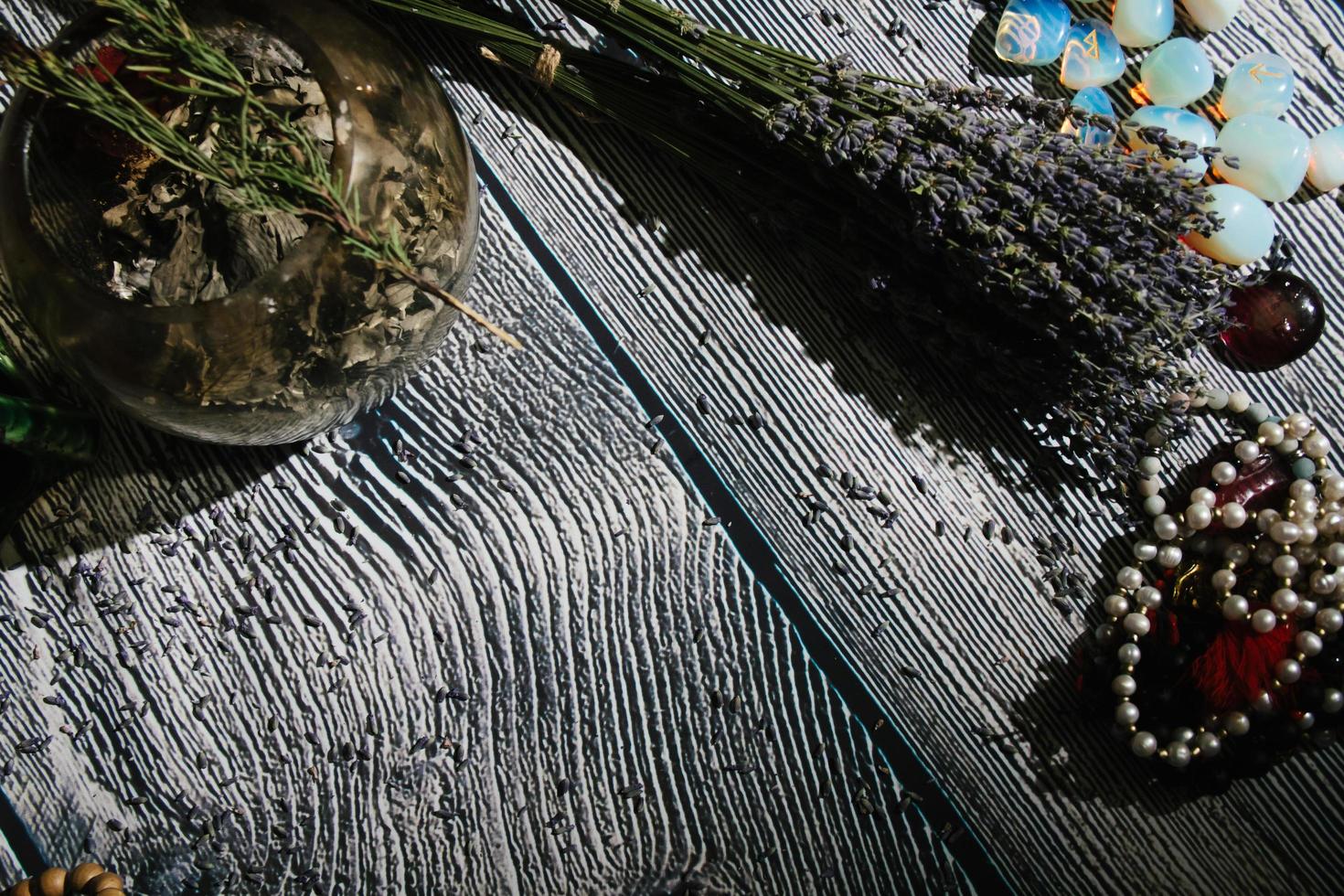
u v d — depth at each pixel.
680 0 1.01
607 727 1.01
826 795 1.00
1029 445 0.99
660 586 1.01
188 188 0.73
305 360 0.76
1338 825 0.97
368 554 1.00
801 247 0.98
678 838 1.00
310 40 0.73
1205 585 0.97
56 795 1.00
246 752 1.00
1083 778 0.99
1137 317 0.83
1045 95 1.02
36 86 0.62
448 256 0.79
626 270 1.01
